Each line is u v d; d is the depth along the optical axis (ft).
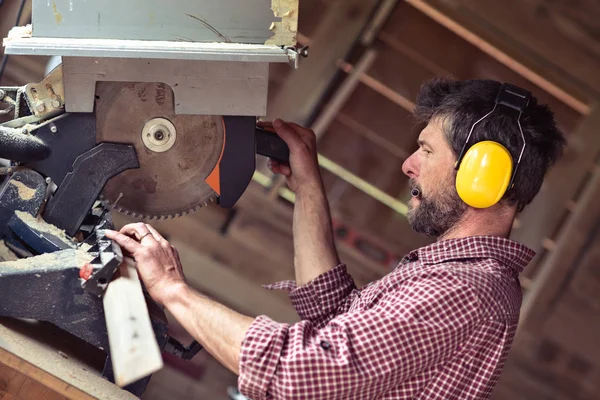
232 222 10.43
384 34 9.80
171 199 4.26
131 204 4.24
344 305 4.59
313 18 9.71
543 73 9.96
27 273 3.40
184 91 3.88
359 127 10.19
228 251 10.54
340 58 9.87
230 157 4.19
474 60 9.93
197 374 10.72
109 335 3.13
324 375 3.11
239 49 3.49
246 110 3.97
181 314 3.55
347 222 10.50
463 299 3.28
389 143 10.24
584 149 10.21
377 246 10.61
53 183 4.14
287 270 10.70
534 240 10.67
